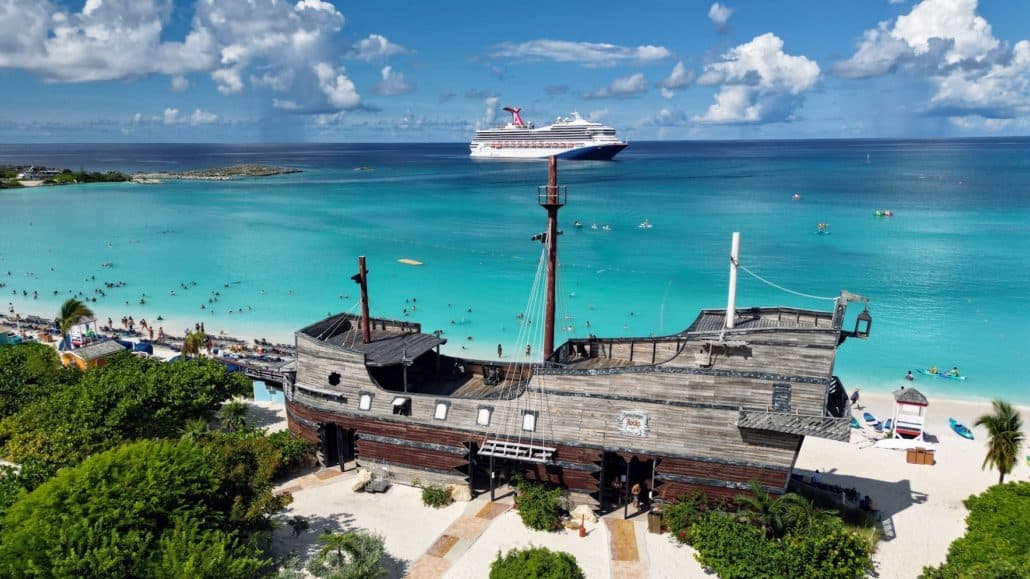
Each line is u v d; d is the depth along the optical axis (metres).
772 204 194.62
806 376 37.94
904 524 43.62
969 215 165.12
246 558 31.70
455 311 97.50
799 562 35.44
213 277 118.75
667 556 38.88
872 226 153.38
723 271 116.38
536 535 40.97
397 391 48.59
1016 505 37.03
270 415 62.03
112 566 28.86
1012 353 78.06
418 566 37.94
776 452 38.94
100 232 161.25
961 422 61.53
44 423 47.53
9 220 177.88
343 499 45.34
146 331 90.12
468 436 44.44
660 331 87.56
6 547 29.23
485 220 177.38
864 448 55.50
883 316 91.00
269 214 190.75
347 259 131.62
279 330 91.75
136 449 36.66
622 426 41.62
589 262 124.88
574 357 49.81
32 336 86.44
